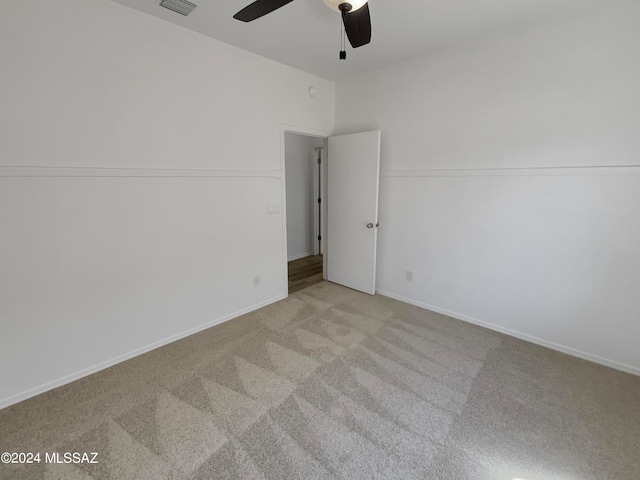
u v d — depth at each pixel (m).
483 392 1.97
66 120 1.91
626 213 2.07
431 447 1.56
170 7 2.07
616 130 2.04
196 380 2.09
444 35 2.47
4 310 1.82
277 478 1.40
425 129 2.98
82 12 1.90
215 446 1.57
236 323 2.93
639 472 1.43
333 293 3.70
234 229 2.92
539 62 2.28
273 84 3.04
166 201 2.42
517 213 2.52
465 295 2.94
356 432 1.66
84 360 2.15
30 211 1.84
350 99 3.57
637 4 1.90
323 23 2.27
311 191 5.67
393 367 2.22
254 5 1.45
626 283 2.12
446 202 2.93
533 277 2.51
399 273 3.45
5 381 1.87
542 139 2.33
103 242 2.14
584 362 2.30
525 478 1.40
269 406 1.85
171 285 2.54
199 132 2.54
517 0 1.96
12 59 1.70
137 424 1.72
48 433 1.66
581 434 1.64
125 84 2.12
